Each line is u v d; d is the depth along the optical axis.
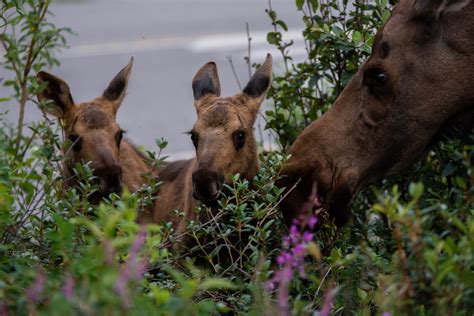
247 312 10.06
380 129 12.15
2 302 8.47
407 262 8.82
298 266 9.56
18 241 10.56
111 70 31.98
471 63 12.06
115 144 14.72
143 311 7.84
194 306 8.66
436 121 12.25
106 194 14.02
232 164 12.98
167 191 14.94
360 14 13.88
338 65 14.01
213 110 13.25
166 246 11.80
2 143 12.56
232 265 10.95
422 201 12.17
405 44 12.12
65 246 8.80
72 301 7.85
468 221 9.56
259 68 14.03
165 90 29.88
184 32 37.16
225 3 43.56
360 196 13.54
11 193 12.16
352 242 12.62
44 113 13.74
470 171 10.00
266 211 11.32
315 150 12.02
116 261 8.70
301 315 8.79
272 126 14.23
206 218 12.94
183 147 25.16
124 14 41.66
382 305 8.55
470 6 11.98
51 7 43.75
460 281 8.45
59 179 12.60
